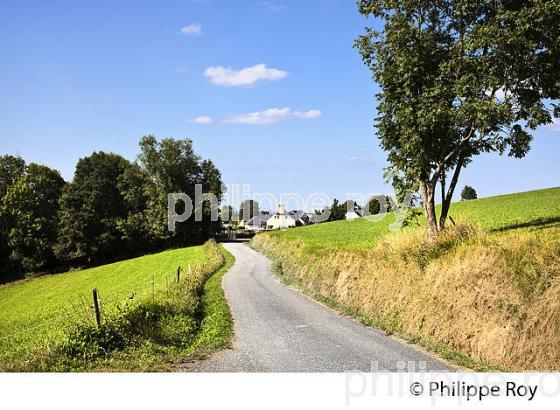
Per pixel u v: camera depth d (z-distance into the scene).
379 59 28.72
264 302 24.38
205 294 27.70
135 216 96.06
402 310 16.88
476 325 13.20
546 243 13.28
